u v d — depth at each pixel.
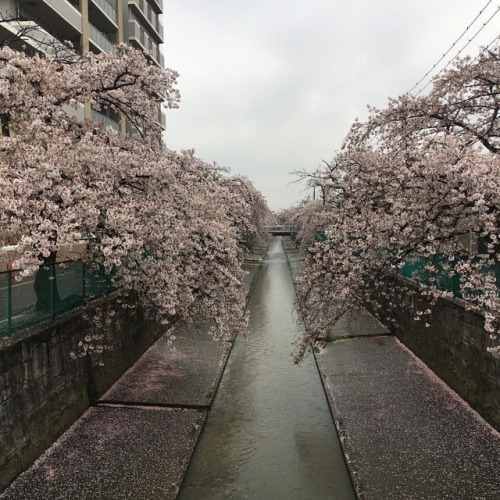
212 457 8.17
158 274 8.97
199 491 7.18
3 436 6.58
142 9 31.88
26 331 7.54
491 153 8.77
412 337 13.46
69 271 9.30
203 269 10.50
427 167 7.65
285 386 11.68
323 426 9.42
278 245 76.12
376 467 7.46
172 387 10.92
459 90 9.92
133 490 6.82
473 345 9.31
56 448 7.88
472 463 7.39
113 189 8.41
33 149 7.29
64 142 7.82
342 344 14.59
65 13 20.92
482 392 8.93
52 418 8.02
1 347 6.64
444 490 6.75
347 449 8.09
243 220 25.05
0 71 8.09
